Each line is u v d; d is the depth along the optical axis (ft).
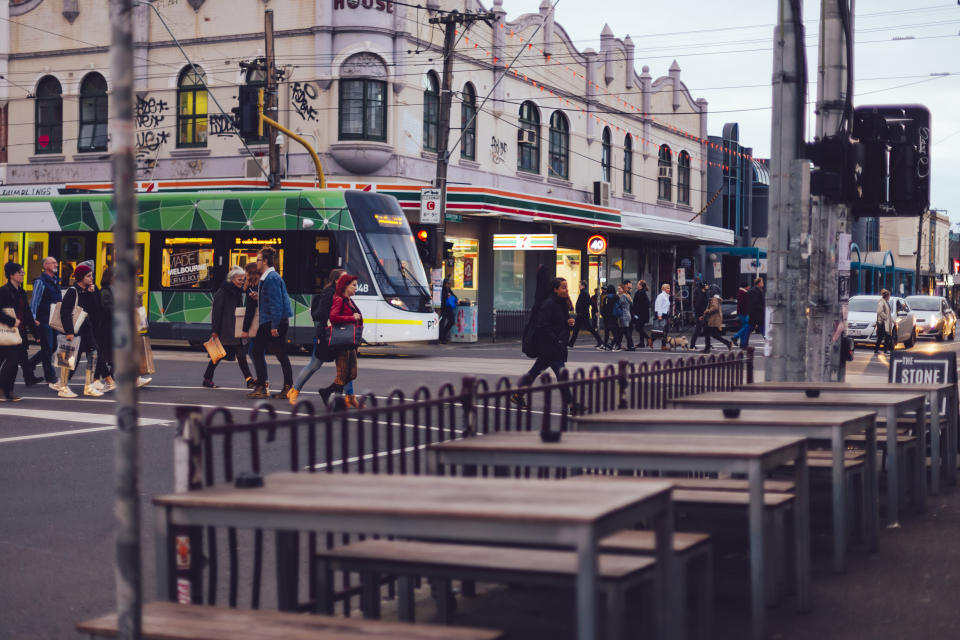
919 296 150.10
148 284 98.78
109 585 23.80
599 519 12.41
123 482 11.66
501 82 141.90
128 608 11.65
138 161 134.31
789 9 39.09
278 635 12.96
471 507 13.00
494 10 140.26
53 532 28.76
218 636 12.93
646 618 19.16
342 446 19.11
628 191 176.86
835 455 23.77
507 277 142.61
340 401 20.11
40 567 25.29
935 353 42.68
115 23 11.42
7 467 38.19
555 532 12.35
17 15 142.20
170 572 14.61
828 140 41.34
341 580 24.85
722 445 19.48
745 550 26.78
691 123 200.23
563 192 157.17
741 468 18.19
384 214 94.53
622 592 15.53
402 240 95.30
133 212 11.57
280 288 58.23
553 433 19.88
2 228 105.70
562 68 155.94
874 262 313.53
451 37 111.45
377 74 122.72
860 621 20.68
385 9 122.83
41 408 54.65
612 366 29.50
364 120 122.42
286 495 14.32
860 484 27.45
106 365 61.11
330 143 123.03
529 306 147.64
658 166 188.24
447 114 111.96
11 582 23.99
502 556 17.06
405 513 13.00
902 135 44.01
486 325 138.10
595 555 12.27
